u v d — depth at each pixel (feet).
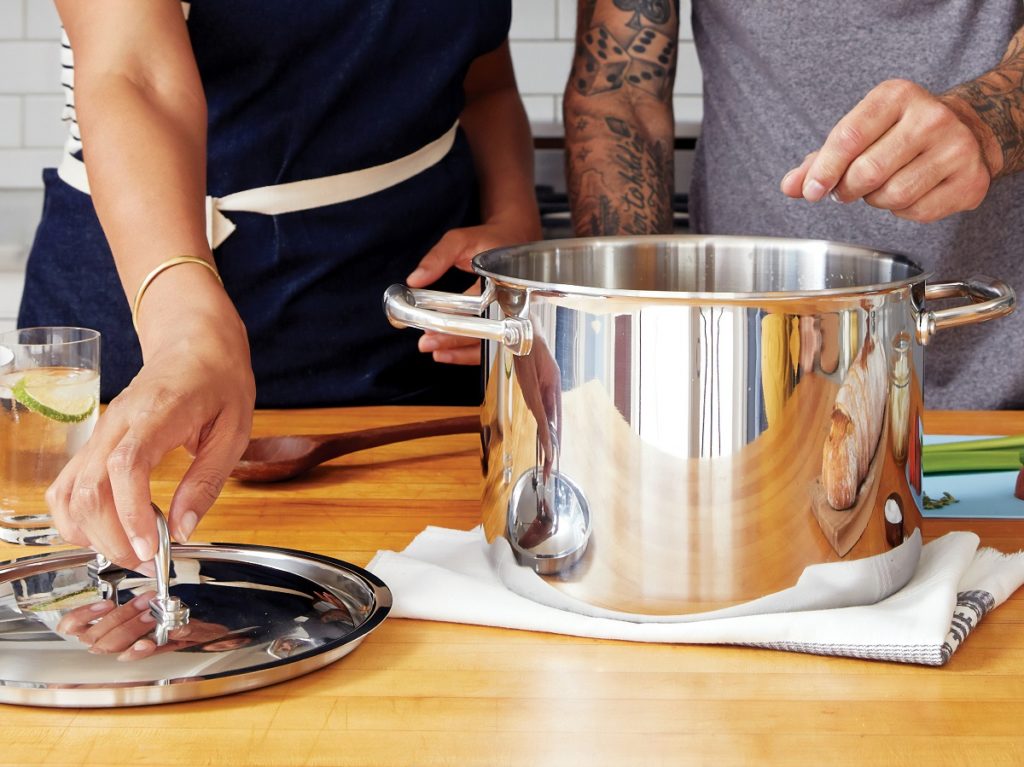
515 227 4.36
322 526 2.86
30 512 2.81
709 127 4.98
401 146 4.39
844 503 2.17
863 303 2.12
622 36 4.71
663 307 2.07
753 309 2.06
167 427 2.19
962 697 1.98
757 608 2.17
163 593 2.21
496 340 2.19
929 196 2.78
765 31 4.57
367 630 2.11
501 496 2.35
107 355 4.49
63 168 4.48
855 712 1.93
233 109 4.14
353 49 4.15
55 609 2.27
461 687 2.02
